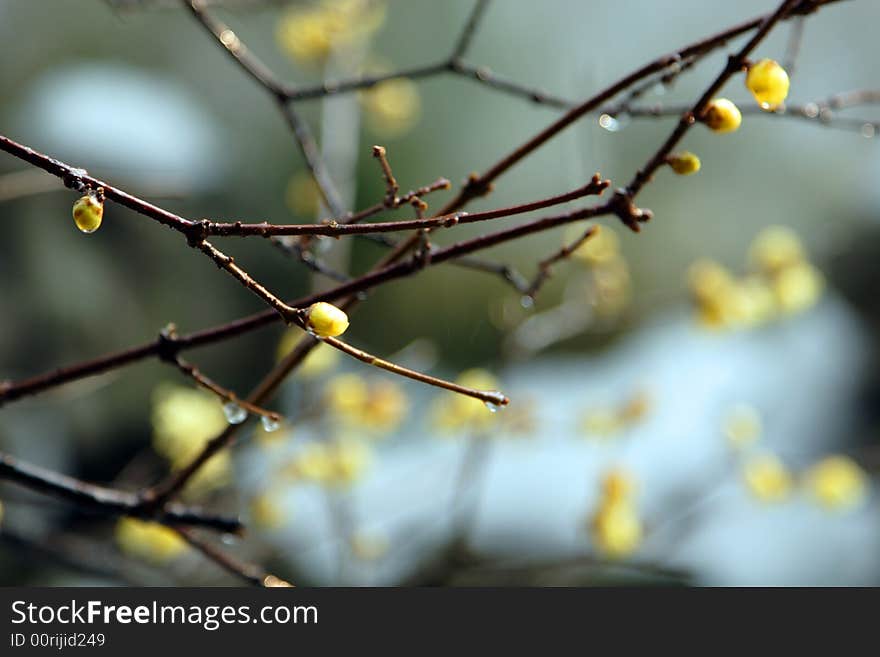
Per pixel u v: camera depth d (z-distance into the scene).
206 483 1.94
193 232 1.46
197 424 1.94
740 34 1.54
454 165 3.43
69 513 2.38
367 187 3.33
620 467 2.17
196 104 3.27
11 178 1.77
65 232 2.92
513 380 2.70
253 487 2.12
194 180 3.05
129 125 3.02
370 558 2.24
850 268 3.60
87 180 1.46
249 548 2.38
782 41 3.60
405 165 3.36
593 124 2.08
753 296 2.09
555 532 2.67
